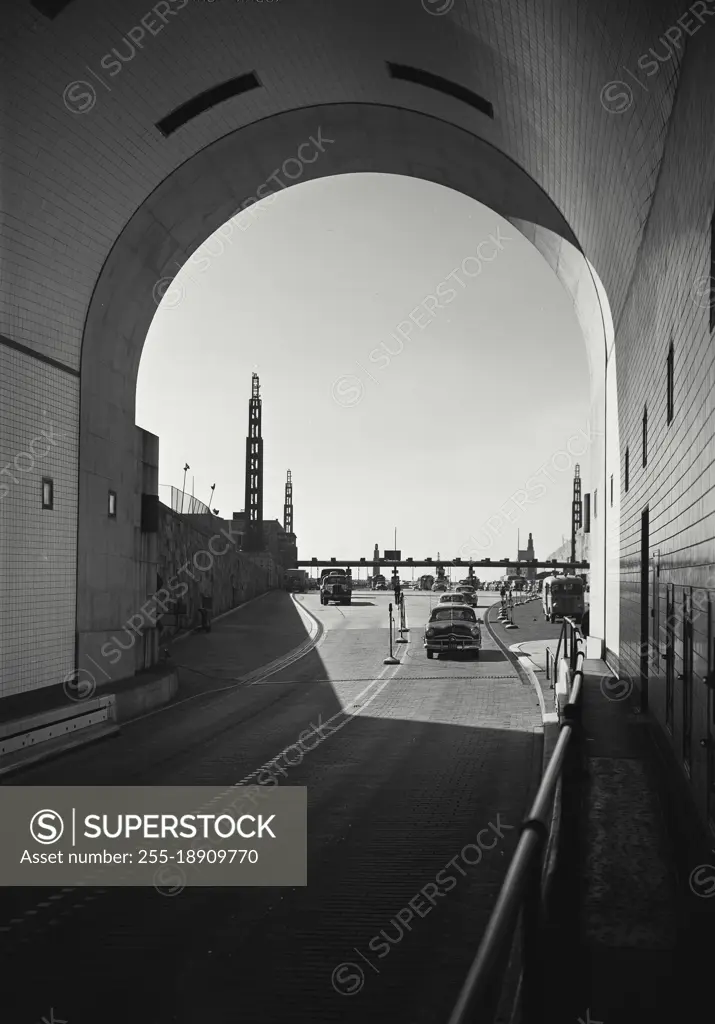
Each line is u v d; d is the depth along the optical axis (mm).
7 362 15531
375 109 21047
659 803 9617
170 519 35156
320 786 12547
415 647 33500
